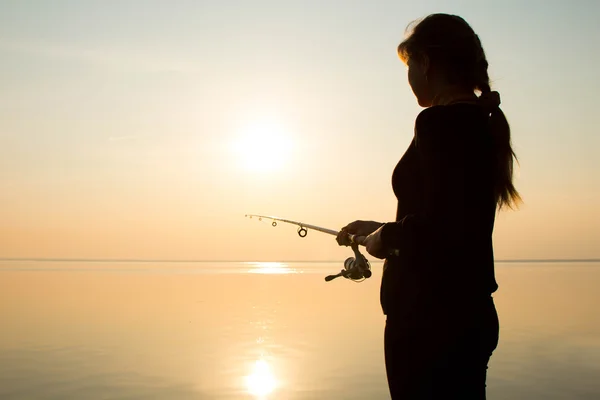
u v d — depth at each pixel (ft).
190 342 41.86
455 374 5.32
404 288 5.50
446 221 5.08
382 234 5.47
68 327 49.62
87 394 26.96
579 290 104.78
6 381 29.43
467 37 5.80
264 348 39.34
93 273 195.31
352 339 43.39
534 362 34.35
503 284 127.75
